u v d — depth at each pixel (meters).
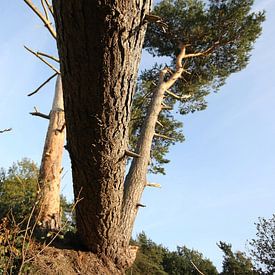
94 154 2.92
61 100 6.10
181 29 8.90
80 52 2.05
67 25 1.93
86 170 3.18
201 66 9.11
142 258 12.45
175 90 9.26
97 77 2.21
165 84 7.35
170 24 8.91
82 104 2.44
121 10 1.89
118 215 4.11
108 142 2.81
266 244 12.76
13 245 3.84
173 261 23.81
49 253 4.34
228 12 8.70
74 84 2.29
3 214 4.95
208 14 8.90
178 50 9.18
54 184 5.42
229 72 9.35
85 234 4.44
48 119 5.96
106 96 2.36
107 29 1.93
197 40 8.91
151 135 6.25
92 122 2.57
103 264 4.59
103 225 4.13
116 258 4.75
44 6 5.19
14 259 3.94
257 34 9.04
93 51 2.04
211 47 8.95
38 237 4.62
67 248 4.59
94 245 4.54
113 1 1.82
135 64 2.37
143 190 5.55
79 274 4.30
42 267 4.03
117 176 3.35
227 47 9.15
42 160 5.64
